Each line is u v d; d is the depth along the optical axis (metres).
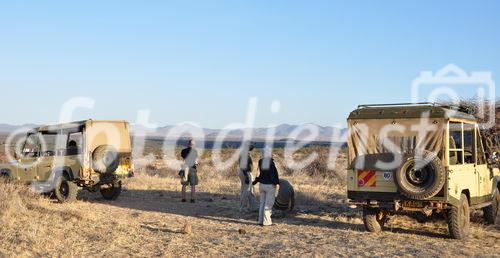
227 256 9.15
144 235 10.96
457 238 10.73
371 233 11.41
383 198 11.02
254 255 9.19
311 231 11.67
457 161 11.22
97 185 16.55
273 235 11.12
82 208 15.04
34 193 16.22
